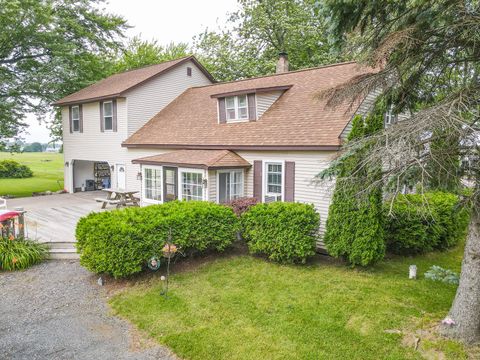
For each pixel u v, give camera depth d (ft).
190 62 59.57
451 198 32.50
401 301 20.81
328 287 22.93
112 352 16.37
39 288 23.50
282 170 34.58
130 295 22.12
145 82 52.26
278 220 26.61
